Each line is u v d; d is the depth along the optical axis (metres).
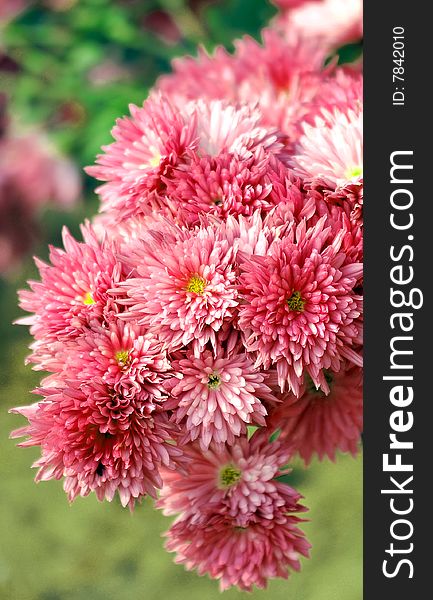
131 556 1.34
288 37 0.94
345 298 0.67
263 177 0.70
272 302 0.67
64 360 0.70
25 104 1.19
